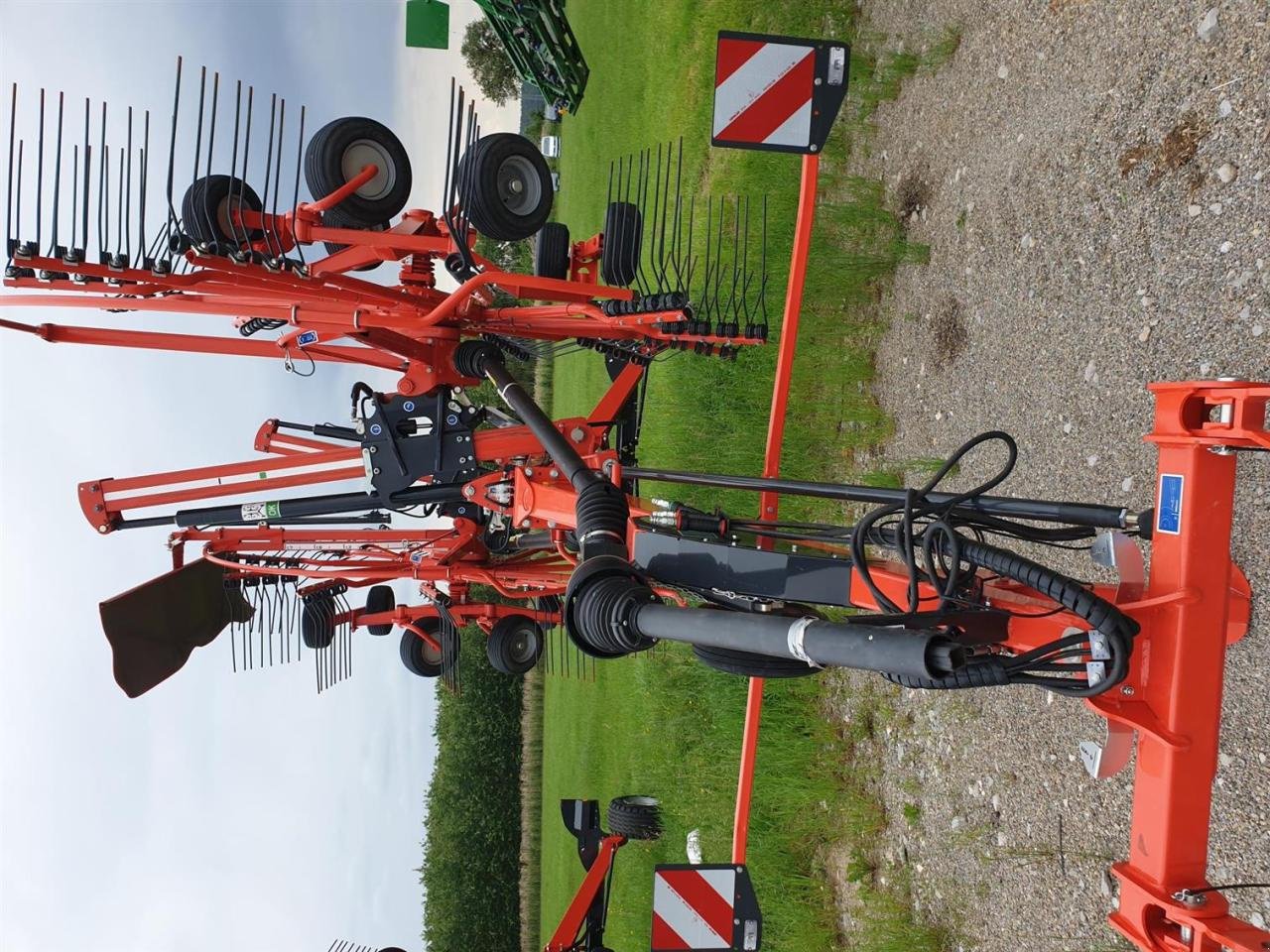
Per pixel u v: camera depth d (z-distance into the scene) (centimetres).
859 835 569
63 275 380
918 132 572
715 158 977
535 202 414
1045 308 430
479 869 2634
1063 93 423
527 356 540
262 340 466
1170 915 188
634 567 196
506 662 623
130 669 470
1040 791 407
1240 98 319
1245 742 299
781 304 748
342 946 631
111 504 500
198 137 391
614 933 1004
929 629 201
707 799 791
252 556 552
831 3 707
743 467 791
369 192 422
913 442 564
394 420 477
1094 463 390
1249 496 303
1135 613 203
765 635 151
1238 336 317
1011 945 418
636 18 1390
